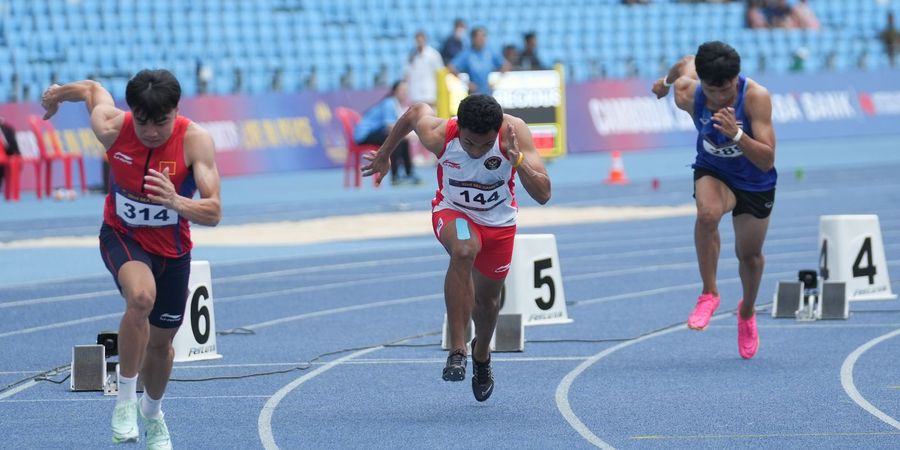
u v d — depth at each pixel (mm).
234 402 14938
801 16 69875
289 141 51438
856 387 15211
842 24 72188
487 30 62500
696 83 16531
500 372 16625
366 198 42688
